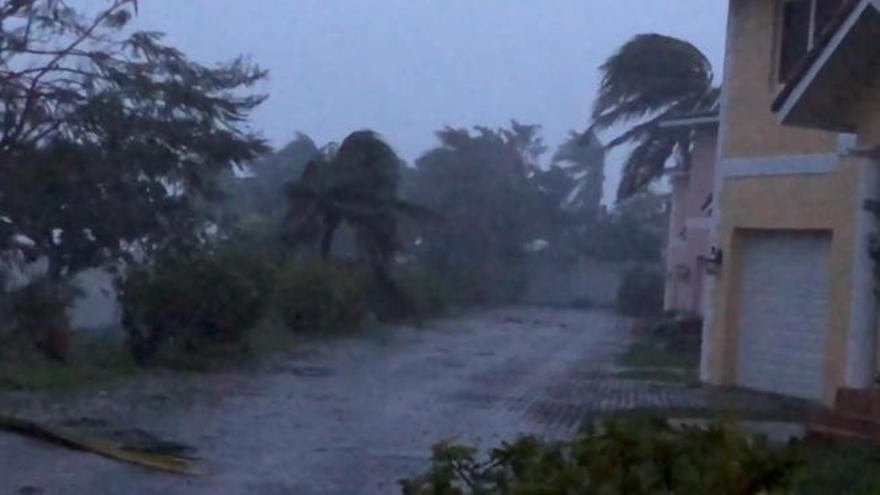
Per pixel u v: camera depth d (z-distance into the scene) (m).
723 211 23.25
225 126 27.58
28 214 25.39
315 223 42.28
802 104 16.09
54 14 24.94
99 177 25.58
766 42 22.45
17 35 24.75
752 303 22.84
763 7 22.55
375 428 17.94
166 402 19.91
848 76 15.78
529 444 7.30
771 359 22.41
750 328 22.89
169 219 27.06
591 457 6.95
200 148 27.11
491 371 27.33
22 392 20.09
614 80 56.38
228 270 26.44
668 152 54.62
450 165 71.50
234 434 16.98
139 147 26.12
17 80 24.94
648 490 6.69
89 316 31.86
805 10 21.83
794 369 21.86
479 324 46.53
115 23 25.58
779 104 16.38
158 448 15.58
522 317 53.94
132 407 19.16
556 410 20.22
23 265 25.53
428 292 48.34
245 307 26.72
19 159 24.88
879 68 15.49
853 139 17.97
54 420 17.47
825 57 15.56
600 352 33.69
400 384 24.08
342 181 42.31
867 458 9.94
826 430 11.44
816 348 21.39
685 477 6.78
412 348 33.47
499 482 7.20
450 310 54.31
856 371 19.02
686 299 45.94
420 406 20.56
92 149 25.45
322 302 36.38
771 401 20.92
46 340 23.86
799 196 21.50
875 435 11.13
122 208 26.12
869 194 18.17
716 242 23.39
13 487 12.94
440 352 32.47
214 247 27.38
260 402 20.47
